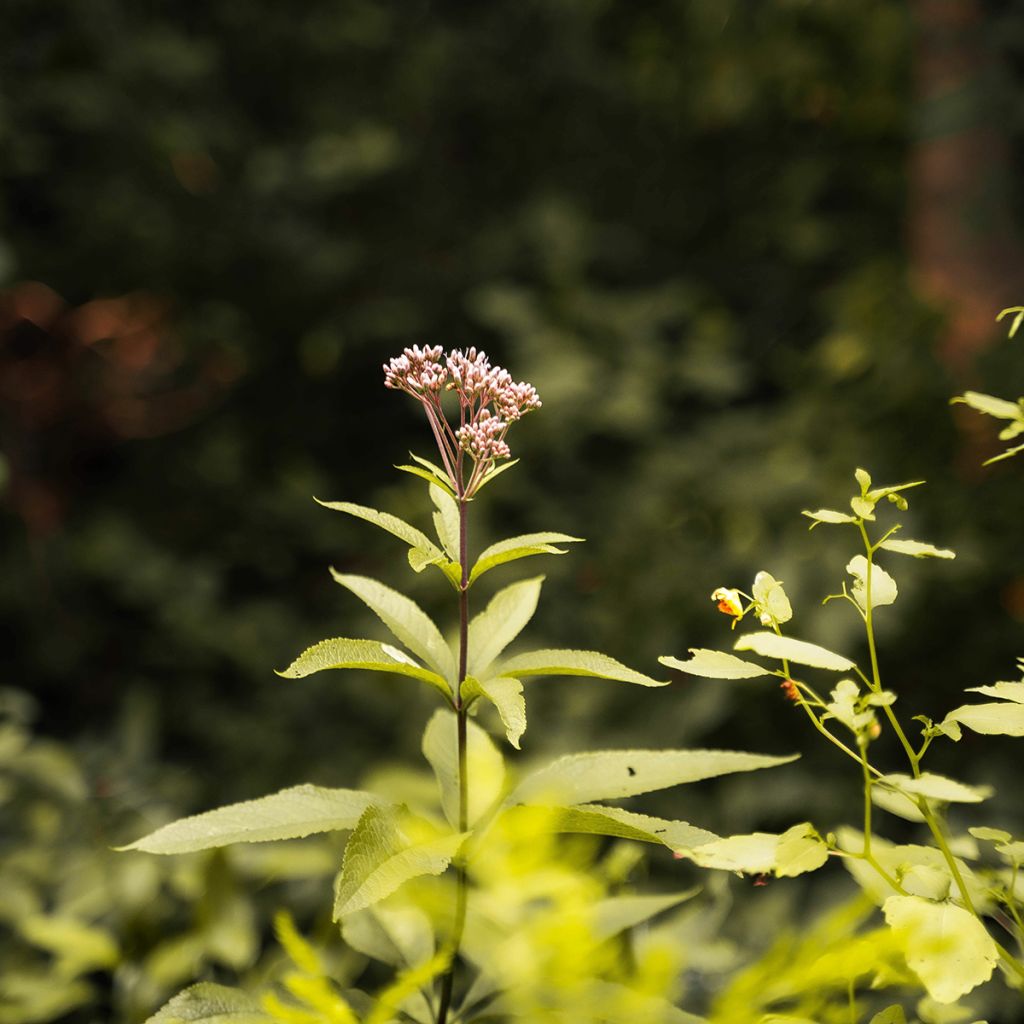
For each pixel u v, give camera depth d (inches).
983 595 159.3
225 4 267.4
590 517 207.3
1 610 232.1
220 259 257.8
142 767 119.4
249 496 259.3
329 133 264.4
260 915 90.0
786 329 266.5
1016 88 188.1
